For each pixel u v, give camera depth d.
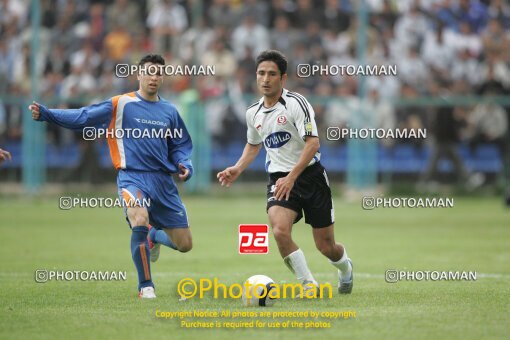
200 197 78.75
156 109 31.44
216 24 82.88
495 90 81.19
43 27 82.62
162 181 31.52
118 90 78.31
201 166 78.94
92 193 77.06
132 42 81.31
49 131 77.12
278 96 29.78
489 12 86.81
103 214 66.75
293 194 29.62
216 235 53.69
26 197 77.38
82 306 28.09
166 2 82.12
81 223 60.19
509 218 64.88
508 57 85.25
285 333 23.45
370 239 51.91
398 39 82.94
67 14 83.06
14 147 77.56
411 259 42.38
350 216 67.00
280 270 38.47
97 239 50.94
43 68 80.62
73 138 77.00
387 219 64.69
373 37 81.94
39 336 23.14
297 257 29.39
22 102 77.12
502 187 80.44
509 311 26.77
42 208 70.81
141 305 28.27
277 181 28.83
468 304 28.20
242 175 79.25
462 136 79.31
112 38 81.62
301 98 29.55
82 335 23.25
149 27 82.75
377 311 26.77
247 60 80.06
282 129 29.64
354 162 78.12
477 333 23.25
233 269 38.91
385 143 78.19
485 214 68.00
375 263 40.91
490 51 85.44
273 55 29.39
